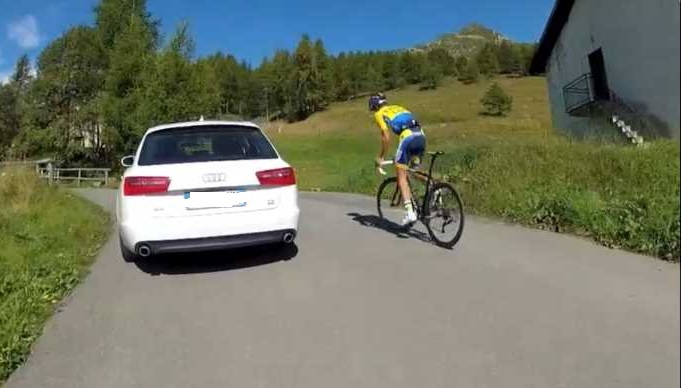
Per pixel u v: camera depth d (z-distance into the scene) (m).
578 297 4.39
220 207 5.62
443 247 6.37
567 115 23.84
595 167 7.17
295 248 6.74
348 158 47.06
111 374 3.57
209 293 5.11
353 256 6.16
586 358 3.37
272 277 5.50
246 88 132.88
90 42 46.69
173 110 40.72
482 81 145.50
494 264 5.51
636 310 3.99
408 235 7.18
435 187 6.64
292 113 123.06
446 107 111.94
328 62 129.62
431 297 4.61
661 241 5.34
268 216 5.73
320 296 4.82
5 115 72.94
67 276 5.85
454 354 3.55
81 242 7.87
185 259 6.46
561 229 6.93
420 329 3.97
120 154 42.62
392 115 6.96
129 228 5.53
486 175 9.15
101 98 45.00
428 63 148.12
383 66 151.00
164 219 5.51
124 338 4.15
